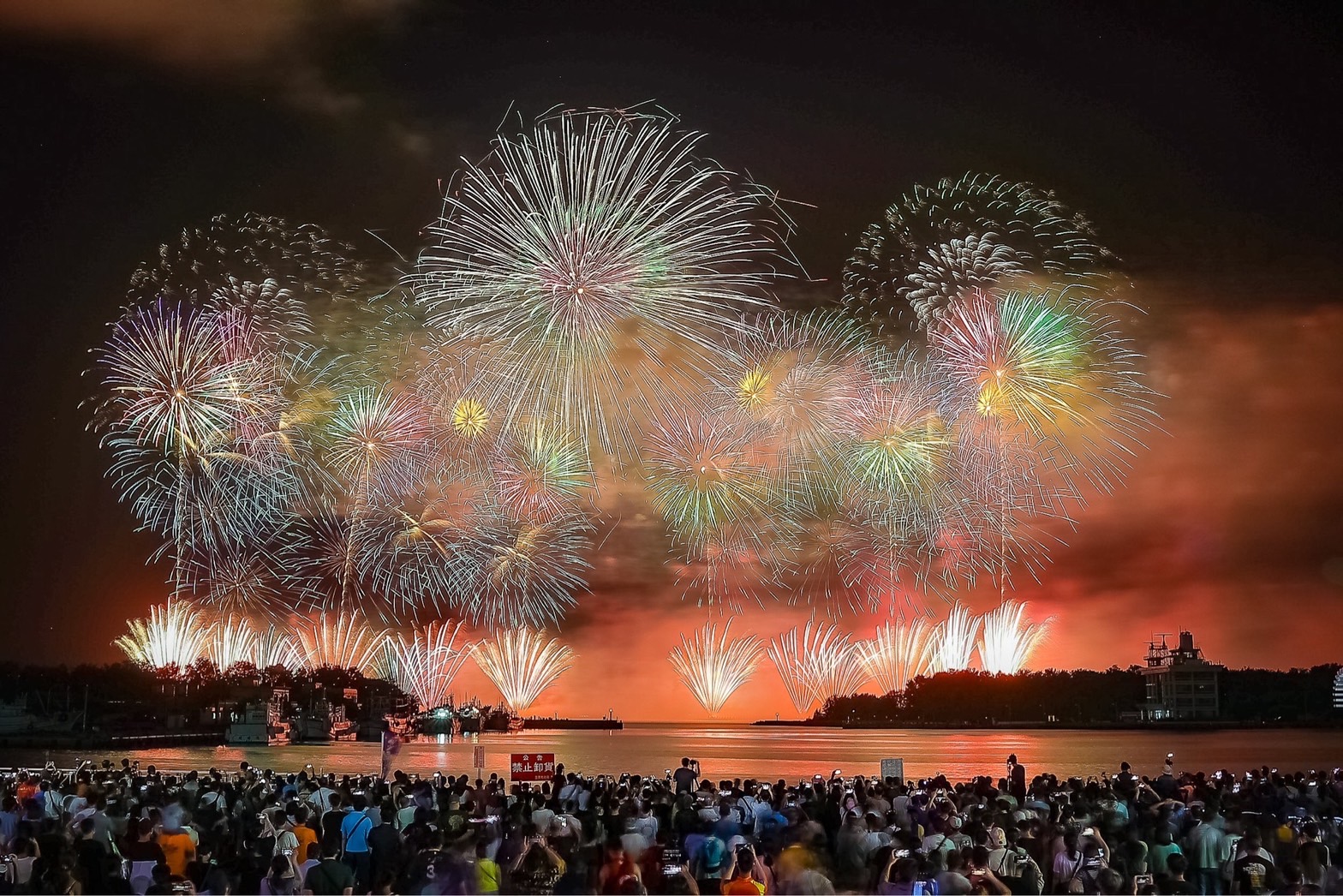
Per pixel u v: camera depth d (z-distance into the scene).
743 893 17.08
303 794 28.75
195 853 22.03
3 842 24.31
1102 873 16.59
